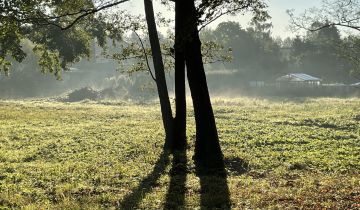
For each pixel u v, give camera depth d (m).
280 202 11.25
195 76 16.27
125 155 18.75
